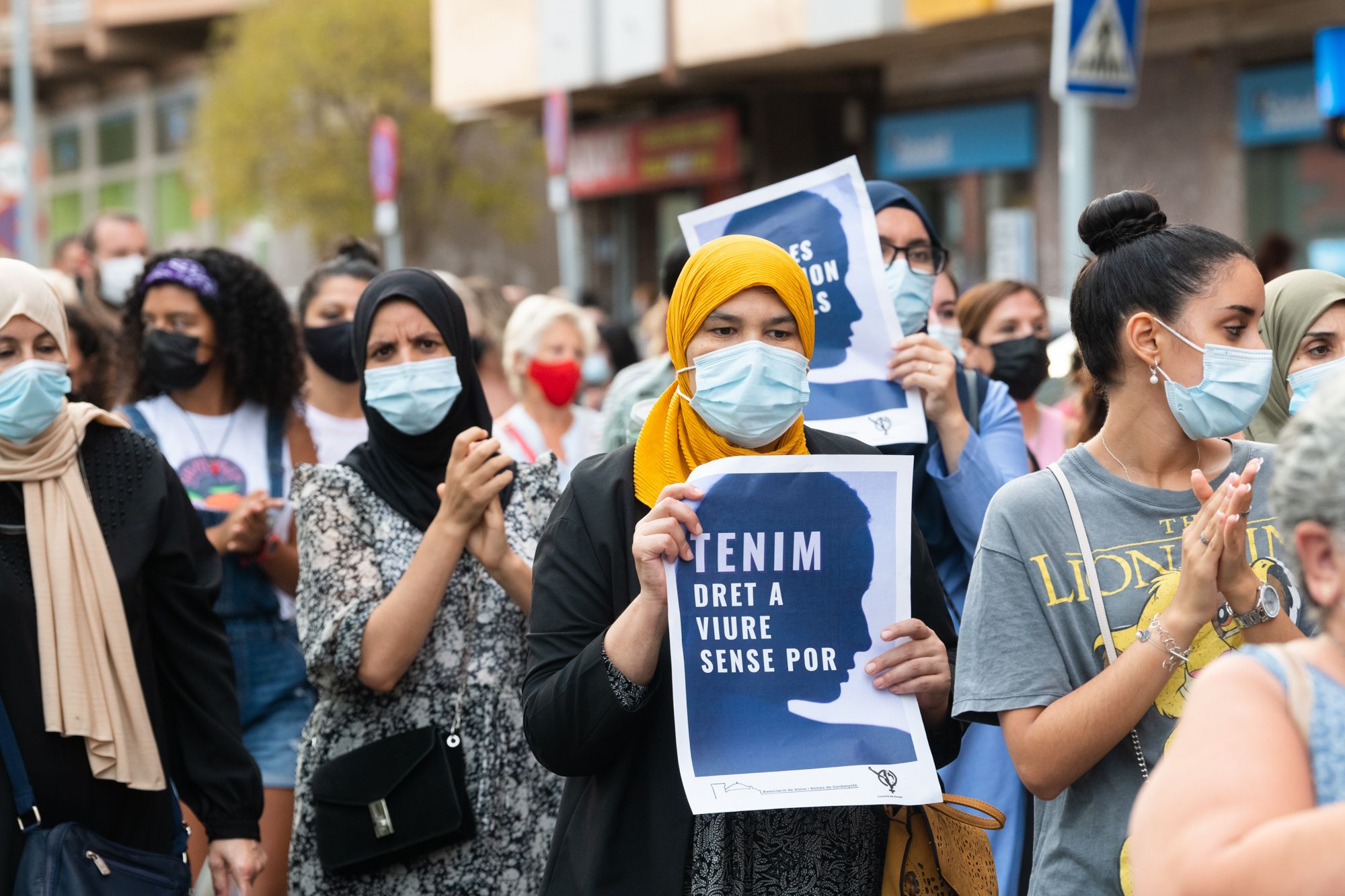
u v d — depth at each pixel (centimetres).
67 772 356
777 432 306
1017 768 283
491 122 2903
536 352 678
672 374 580
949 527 420
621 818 295
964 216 1681
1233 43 1394
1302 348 389
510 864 385
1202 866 181
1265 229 1398
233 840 384
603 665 286
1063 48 783
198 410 525
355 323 411
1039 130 1573
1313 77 1330
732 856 292
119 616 366
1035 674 284
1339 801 184
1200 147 1429
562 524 311
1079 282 302
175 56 3753
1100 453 299
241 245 3419
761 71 1753
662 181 2053
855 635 299
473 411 417
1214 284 284
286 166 2869
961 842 298
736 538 295
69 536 364
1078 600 287
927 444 411
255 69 2867
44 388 357
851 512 300
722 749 290
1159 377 288
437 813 373
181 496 390
